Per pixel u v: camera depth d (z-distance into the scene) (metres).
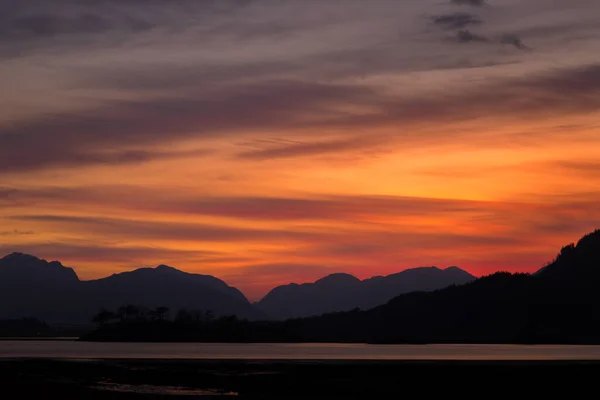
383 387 98.44
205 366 136.12
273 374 117.62
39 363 142.38
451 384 103.19
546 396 92.06
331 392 91.94
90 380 105.56
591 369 131.38
